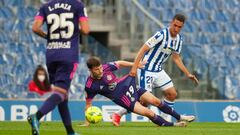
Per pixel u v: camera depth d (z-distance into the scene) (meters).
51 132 26.53
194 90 55.19
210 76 56.06
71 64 22.20
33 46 57.78
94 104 41.19
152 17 60.69
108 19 63.84
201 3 66.44
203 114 42.91
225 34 64.62
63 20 22.31
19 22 59.59
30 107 42.12
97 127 30.97
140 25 61.34
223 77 56.41
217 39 64.06
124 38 62.91
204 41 63.47
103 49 59.50
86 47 59.31
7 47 57.38
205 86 55.66
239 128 31.77
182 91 54.72
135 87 31.36
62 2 22.48
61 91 22.00
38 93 52.84
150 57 33.53
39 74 33.84
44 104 21.50
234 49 63.69
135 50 61.34
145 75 33.72
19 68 55.66
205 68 56.31
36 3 61.53
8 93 54.00
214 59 61.69
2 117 41.75
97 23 63.47
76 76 54.97
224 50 63.22
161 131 28.17
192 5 66.12
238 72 60.88
